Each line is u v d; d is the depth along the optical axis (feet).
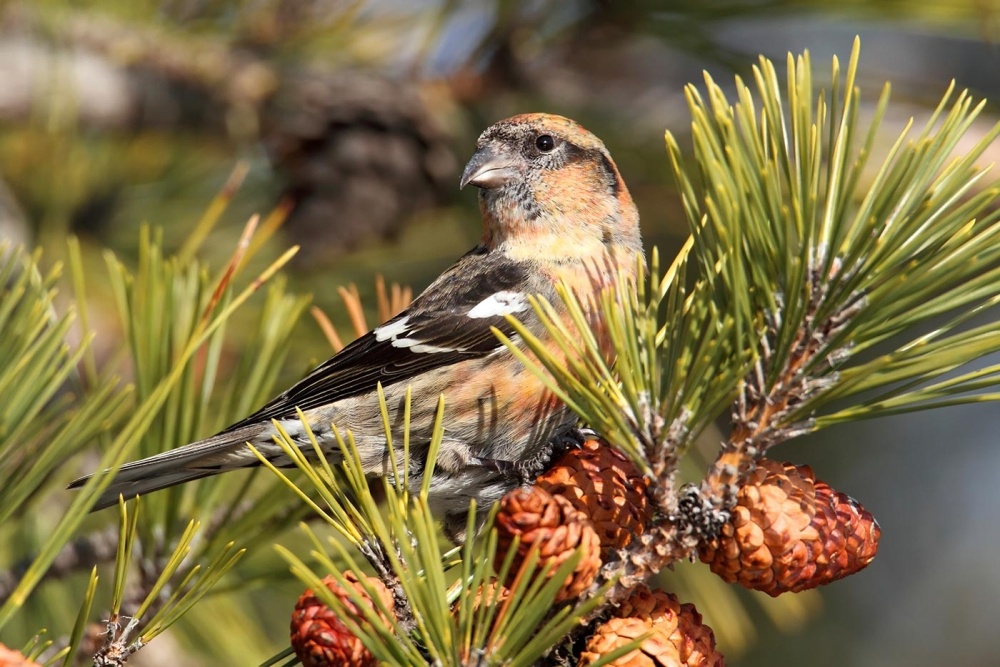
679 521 15.43
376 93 33.19
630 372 15.23
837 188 15.29
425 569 13.89
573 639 15.90
